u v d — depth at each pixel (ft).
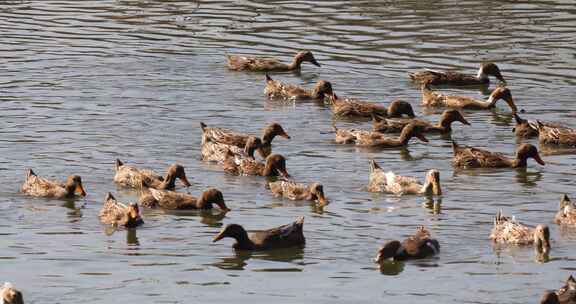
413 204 98.37
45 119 125.39
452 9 177.99
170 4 184.03
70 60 151.12
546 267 82.94
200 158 113.70
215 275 82.23
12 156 112.06
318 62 152.25
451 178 107.14
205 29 168.04
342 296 78.18
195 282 80.79
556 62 149.79
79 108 130.11
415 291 78.84
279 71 150.10
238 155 110.01
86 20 173.47
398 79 145.59
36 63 149.18
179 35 164.86
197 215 96.27
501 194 101.50
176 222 94.38
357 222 93.56
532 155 111.04
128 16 176.24
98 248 87.76
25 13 178.09
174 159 112.98
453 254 86.07
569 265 83.25
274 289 79.41
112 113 128.57
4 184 103.65
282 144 119.24
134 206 92.99
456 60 151.94
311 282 80.69
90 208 97.66
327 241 89.25
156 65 149.79
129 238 90.17
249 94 139.64
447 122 125.80
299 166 111.04
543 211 96.22
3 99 133.08
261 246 87.45
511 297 77.56
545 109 132.57
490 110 134.82
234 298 77.82
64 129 121.90
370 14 175.32
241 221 94.32
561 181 106.01
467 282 80.33
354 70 148.97
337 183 105.19
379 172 103.40
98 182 105.09
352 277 81.66
